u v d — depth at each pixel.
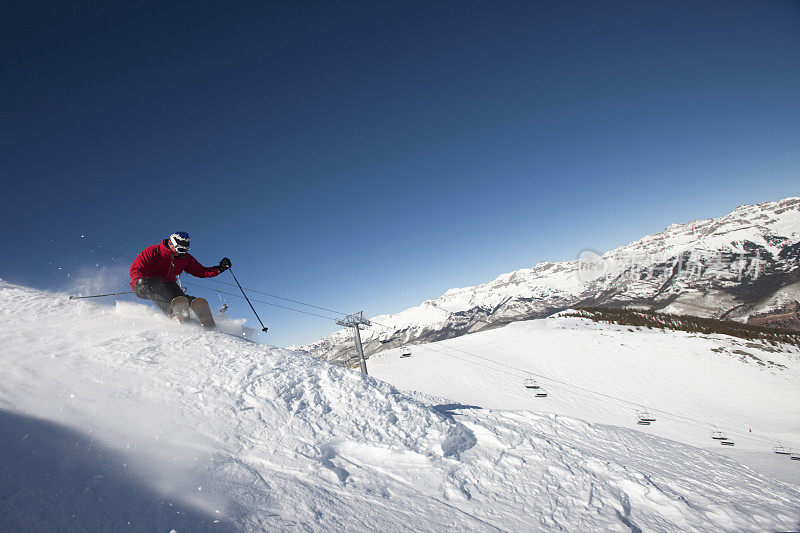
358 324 36.03
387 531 2.85
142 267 6.18
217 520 2.34
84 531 1.82
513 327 89.00
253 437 3.73
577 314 102.81
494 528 3.34
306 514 2.78
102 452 2.65
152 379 4.16
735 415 44.22
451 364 60.34
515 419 6.89
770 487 6.55
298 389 4.81
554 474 4.72
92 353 4.44
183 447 3.17
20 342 4.37
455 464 4.41
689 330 84.56
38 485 2.02
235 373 4.75
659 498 4.68
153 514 2.17
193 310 6.11
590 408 44.94
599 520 3.85
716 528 4.26
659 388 51.78
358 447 4.18
